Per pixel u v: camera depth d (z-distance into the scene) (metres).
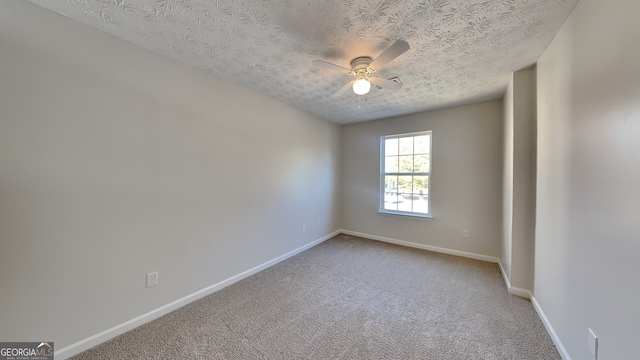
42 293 1.42
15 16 1.32
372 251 3.60
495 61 2.05
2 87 1.28
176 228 2.07
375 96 2.97
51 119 1.43
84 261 1.57
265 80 2.48
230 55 1.96
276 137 3.12
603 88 1.12
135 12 1.44
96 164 1.61
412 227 3.82
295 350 1.60
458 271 2.87
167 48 1.86
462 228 3.40
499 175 3.12
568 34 1.46
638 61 0.91
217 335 1.74
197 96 2.21
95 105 1.60
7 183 1.30
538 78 2.00
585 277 1.27
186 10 1.42
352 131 4.45
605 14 1.11
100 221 1.63
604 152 1.12
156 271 1.94
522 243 2.27
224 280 2.47
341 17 1.47
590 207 1.23
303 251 3.60
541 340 1.69
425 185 3.75
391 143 4.09
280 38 1.71
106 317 1.67
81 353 1.55
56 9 1.41
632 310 0.94
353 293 2.36
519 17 1.47
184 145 2.12
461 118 3.37
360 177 4.37
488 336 1.73
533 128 2.16
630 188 0.95
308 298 2.27
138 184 1.82
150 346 1.62
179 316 1.97
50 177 1.43
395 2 1.34
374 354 1.57
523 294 2.27
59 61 1.46
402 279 2.67
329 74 2.33
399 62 2.07
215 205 2.38
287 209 3.32
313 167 3.84
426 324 1.88
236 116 2.58
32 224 1.38
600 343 1.13
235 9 1.41
